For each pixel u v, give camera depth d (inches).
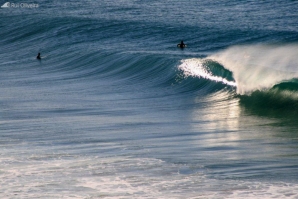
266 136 2018.9
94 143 1994.3
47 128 2330.2
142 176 1545.3
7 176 1579.7
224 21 7647.6
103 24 7421.3
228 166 1603.1
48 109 2898.6
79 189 1449.3
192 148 1857.8
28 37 7588.6
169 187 1440.7
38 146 1966.0
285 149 1779.0
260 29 6791.3
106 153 1827.0
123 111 2787.9
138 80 4037.9
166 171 1583.4
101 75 4505.4
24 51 6791.3
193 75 3609.7
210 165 1622.8
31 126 2396.7
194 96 3196.4
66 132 2226.9
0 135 2208.4
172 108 2849.4
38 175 1581.0
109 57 5054.1
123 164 1674.5
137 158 1742.1
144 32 6811.0
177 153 1791.3
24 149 1920.5
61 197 1391.5
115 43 6289.4
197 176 1524.4
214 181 1472.7
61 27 7578.7
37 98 3351.4
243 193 1364.4
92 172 1598.2
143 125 2362.2
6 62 5935.0
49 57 5920.3
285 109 2591.0
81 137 2113.7
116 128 2297.0
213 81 3348.9
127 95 3380.9
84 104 3048.7
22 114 2755.9
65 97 3363.7
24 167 1670.8
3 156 1818.4
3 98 3412.9
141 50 5472.4
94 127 2333.9
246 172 1534.2
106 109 2861.7
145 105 2974.9
